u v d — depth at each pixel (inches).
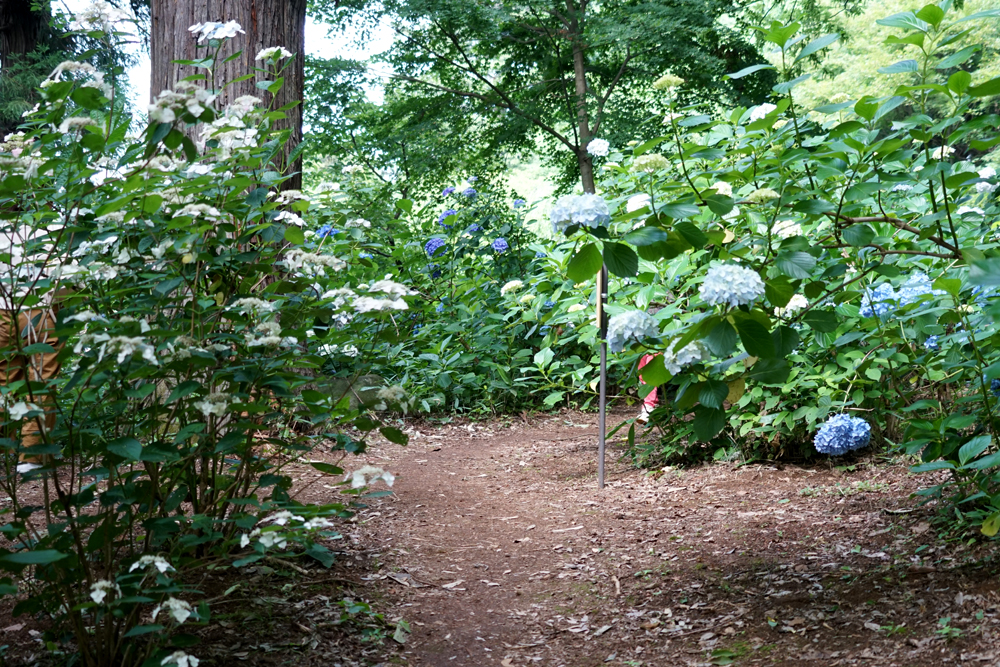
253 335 105.0
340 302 106.7
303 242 121.2
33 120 98.8
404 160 587.8
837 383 184.2
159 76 214.4
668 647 115.7
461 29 575.8
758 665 106.3
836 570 130.4
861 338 149.9
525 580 144.8
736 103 561.0
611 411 298.7
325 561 115.6
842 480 176.9
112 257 105.9
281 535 93.0
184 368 97.7
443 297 324.2
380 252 299.6
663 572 141.3
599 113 584.4
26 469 93.6
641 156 116.3
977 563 121.0
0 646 105.7
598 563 149.3
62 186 98.7
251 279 118.4
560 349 318.7
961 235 146.3
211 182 107.2
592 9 596.1
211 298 105.7
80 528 95.6
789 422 181.3
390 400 109.5
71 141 96.5
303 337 110.8
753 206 126.5
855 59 579.2
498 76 643.5
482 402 300.7
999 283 91.6
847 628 111.3
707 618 121.9
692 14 532.1
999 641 98.7
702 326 104.8
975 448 114.0
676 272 189.8
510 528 171.2
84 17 100.8
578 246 206.2
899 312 146.9
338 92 559.8
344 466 208.5
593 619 127.5
